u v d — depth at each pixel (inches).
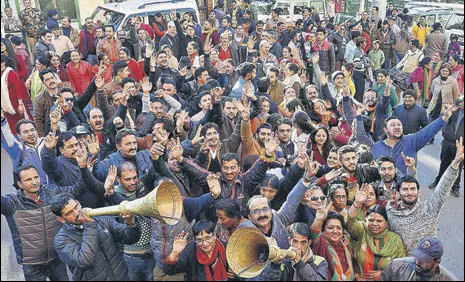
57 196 167.9
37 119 263.7
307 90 280.1
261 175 201.2
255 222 183.5
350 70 321.1
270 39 361.1
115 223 173.8
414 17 386.3
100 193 189.6
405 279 177.6
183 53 361.1
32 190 180.5
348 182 207.3
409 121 249.8
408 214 189.2
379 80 271.4
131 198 193.5
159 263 179.8
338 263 184.4
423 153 289.3
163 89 265.4
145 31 366.9
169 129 231.8
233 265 173.0
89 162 206.4
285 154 225.8
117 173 191.2
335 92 311.1
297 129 229.1
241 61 365.4
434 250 172.7
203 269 177.3
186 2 391.5
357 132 250.7
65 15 417.1
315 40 351.3
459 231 222.5
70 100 251.9
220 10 409.1
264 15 411.8
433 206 190.5
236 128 229.5
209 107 242.5
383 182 206.2
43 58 305.0
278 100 292.8
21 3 403.5
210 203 190.4
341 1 406.9
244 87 254.1
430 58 321.4
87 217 168.1
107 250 171.0
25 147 217.6
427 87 316.2
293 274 177.5
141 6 386.0
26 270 184.9
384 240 188.7
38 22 405.4
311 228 185.5
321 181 205.3
